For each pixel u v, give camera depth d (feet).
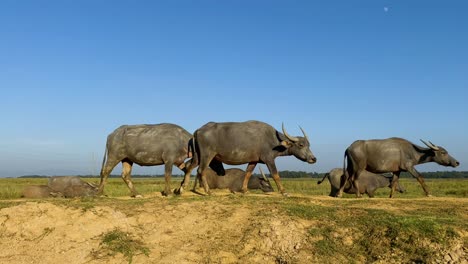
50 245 28.50
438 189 93.61
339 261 27.61
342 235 30.25
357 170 53.47
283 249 29.09
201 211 34.22
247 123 46.62
